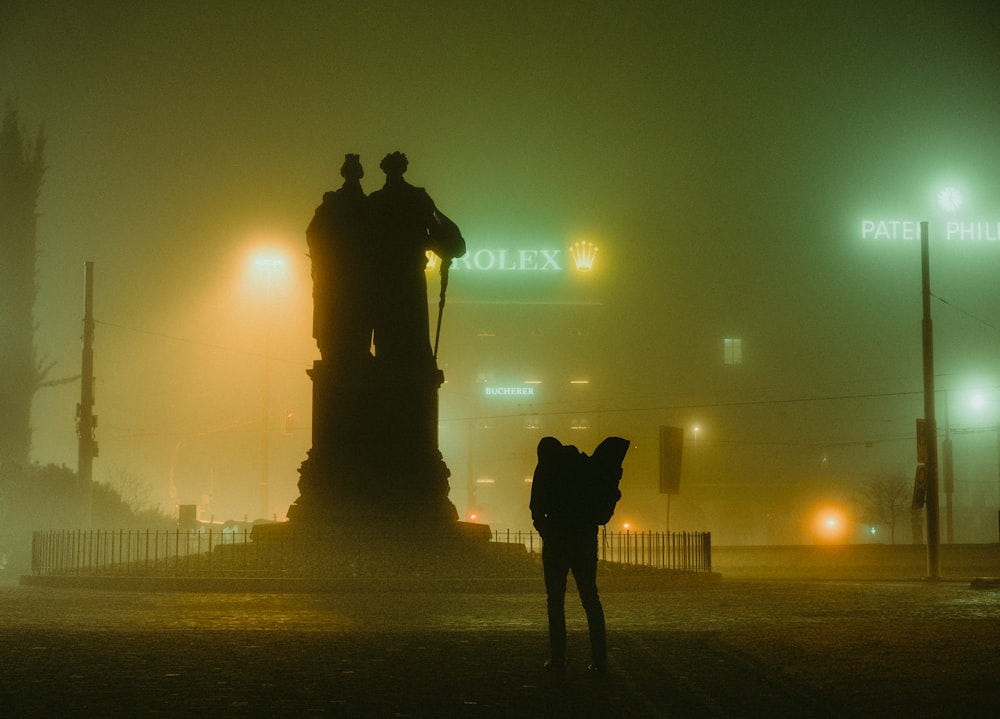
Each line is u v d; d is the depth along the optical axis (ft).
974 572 161.89
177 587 91.56
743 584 104.88
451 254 106.01
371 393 103.30
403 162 106.63
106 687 40.50
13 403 163.43
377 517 101.71
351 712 36.37
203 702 37.76
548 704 38.27
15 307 166.20
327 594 87.15
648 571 103.71
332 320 104.22
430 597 84.07
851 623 59.93
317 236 104.83
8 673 43.52
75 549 116.06
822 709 37.24
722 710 37.47
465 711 36.81
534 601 80.33
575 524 44.65
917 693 37.96
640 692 40.83
